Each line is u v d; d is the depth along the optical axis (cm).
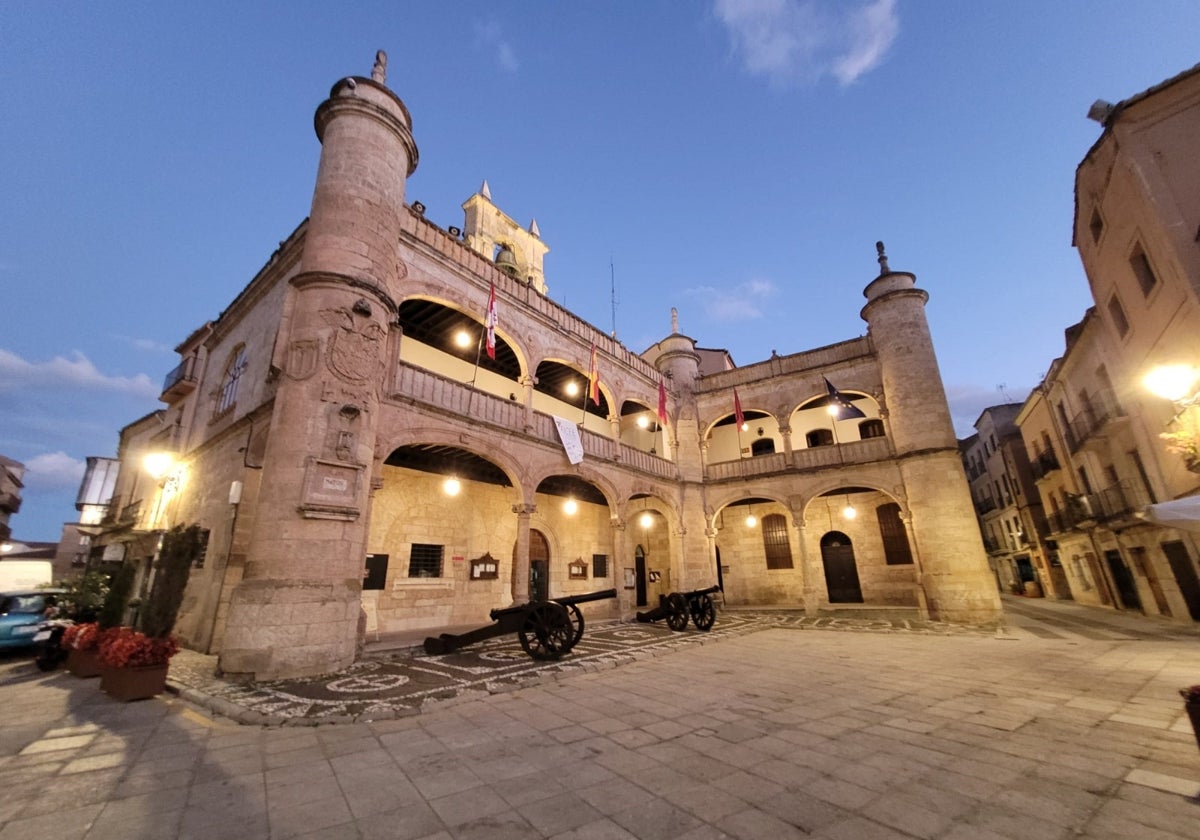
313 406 1010
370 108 1247
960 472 1809
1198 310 993
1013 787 414
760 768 462
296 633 873
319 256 1118
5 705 714
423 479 1597
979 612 1662
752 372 2369
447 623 1562
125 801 400
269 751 517
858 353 2166
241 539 1149
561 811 379
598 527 2284
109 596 957
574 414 2267
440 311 1545
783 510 2472
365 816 373
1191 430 862
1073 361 1945
